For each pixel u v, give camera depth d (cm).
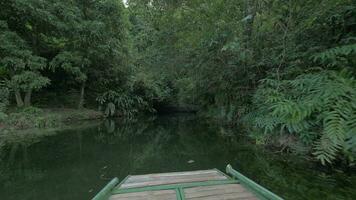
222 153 438
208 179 265
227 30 468
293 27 417
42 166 373
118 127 855
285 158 367
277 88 376
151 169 358
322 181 275
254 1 462
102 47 925
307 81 318
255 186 220
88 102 1117
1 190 280
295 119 308
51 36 880
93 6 945
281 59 432
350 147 254
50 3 796
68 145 529
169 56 657
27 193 272
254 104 510
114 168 365
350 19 339
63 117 865
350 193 243
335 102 275
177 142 583
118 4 969
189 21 543
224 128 735
